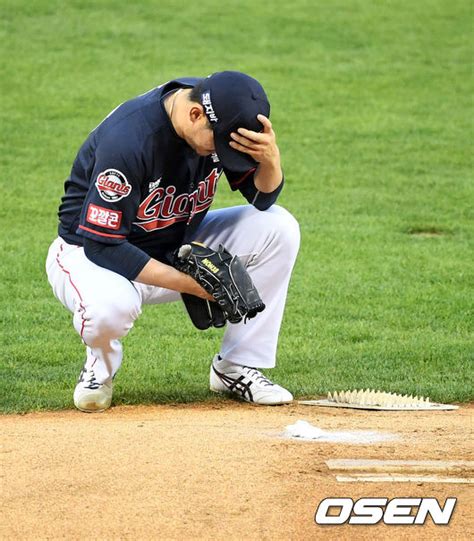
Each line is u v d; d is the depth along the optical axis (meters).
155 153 17.64
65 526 13.34
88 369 20.03
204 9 79.38
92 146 18.58
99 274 18.72
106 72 63.50
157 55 67.31
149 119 17.58
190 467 15.32
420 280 32.94
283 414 19.61
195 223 19.36
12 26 72.25
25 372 23.50
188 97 17.27
